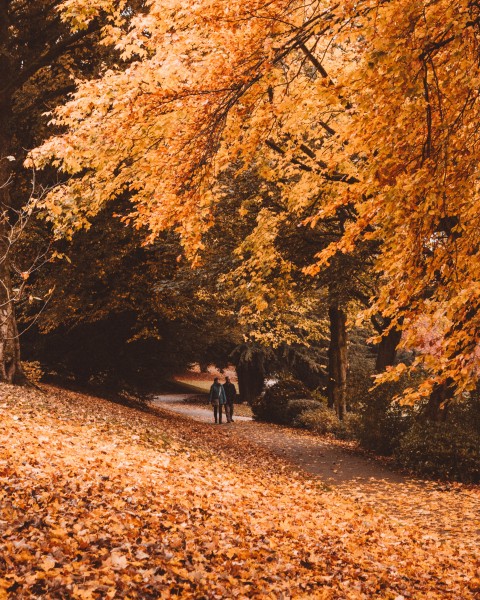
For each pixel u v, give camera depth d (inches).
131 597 176.6
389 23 185.0
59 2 569.6
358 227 216.8
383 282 658.8
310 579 235.6
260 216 566.3
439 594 248.5
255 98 260.1
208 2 226.4
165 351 932.0
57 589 169.0
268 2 221.3
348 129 211.6
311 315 1144.2
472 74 190.2
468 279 207.8
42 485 260.5
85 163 317.1
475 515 404.8
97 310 803.4
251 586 211.2
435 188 190.4
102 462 339.0
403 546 320.2
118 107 259.9
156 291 776.3
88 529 219.9
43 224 703.7
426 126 209.5
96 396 881.5
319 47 359.9
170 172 263.1
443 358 204.2
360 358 1312.7
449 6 181.5
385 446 671.8
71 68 642.8
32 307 770.2
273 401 1064.2
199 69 245.8
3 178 597.6
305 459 642.8
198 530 257.6
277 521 316.8
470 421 582.6
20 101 645.3
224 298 873.5
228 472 448.8
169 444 506.3
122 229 729.6
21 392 548.7
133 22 273.9
